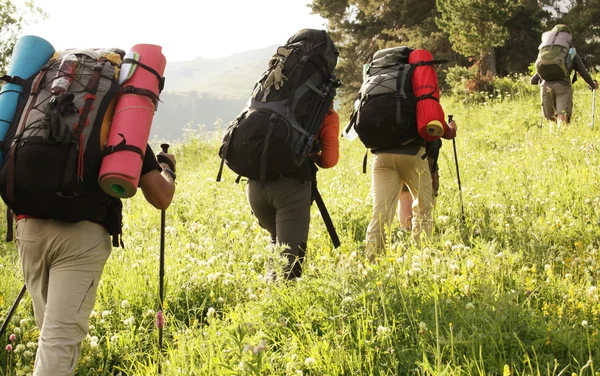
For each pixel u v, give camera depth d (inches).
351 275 181.9
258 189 210.1
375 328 161.5
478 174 391.9
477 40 928.9
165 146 165.8
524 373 134.5
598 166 354.6
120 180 133.6
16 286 228.2
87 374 171.6
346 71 1555.1
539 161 395.5
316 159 213.3
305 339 163.9
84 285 141.3
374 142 235.0
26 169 133.7
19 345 175.6
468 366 136.6
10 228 148.5
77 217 138.2
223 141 205.0
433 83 228.7
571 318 160.1
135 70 142.6
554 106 528.1
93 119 138.0
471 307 159.8
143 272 234.1
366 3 1443.2
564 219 266.4
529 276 192.4
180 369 154.9
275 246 195.3
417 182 239.3
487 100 816.3
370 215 306.5
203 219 330.0
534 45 1230.9
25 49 149.7
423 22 1306.6
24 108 142.1
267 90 201.0
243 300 212.5
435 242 246.4
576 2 1598.2
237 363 151.4
